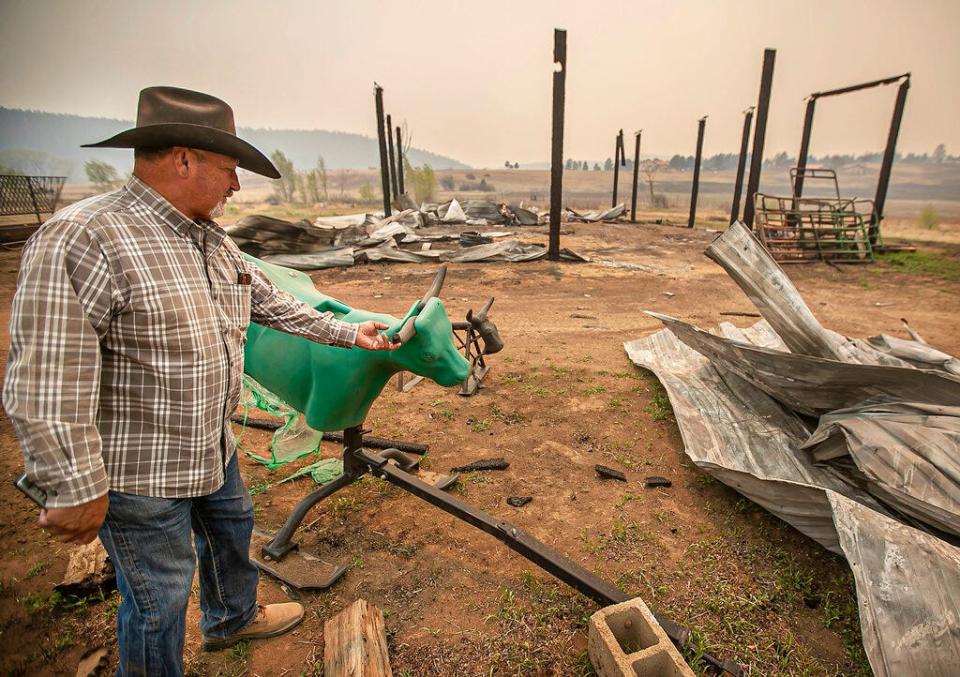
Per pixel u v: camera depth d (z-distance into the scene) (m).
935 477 2.68
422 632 2.43
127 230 1.43
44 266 1.28
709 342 4.01
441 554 2.95
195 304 1.57
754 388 4.16
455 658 2.31
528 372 5.73
